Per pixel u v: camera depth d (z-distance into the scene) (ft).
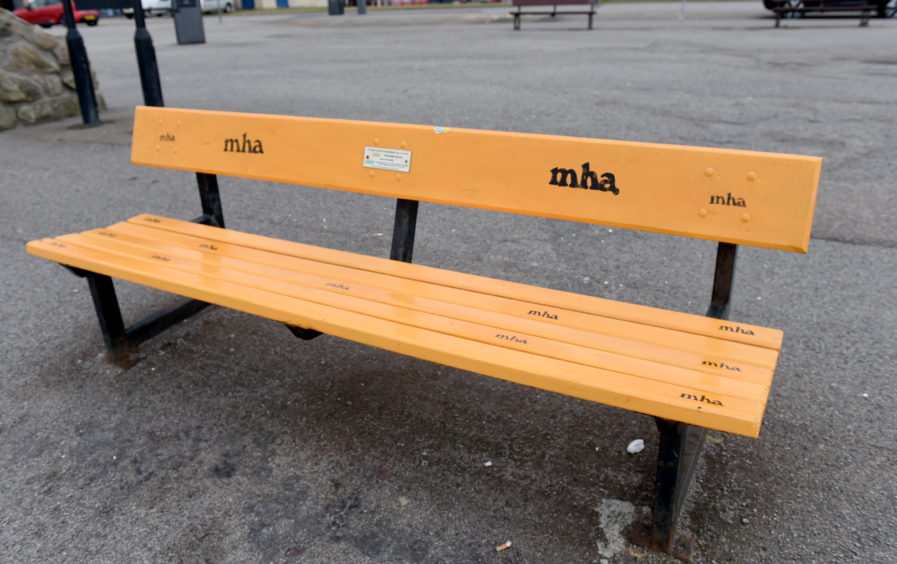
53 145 25.54
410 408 10.07
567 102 28.45
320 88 34.24
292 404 10.23
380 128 9.96
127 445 9.51
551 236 15.84
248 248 10.82
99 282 10.71
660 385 6.84
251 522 8.18
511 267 14.32
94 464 9.18
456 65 40.47
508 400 10.20
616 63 38.70
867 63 35.86
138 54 27.17
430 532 7.95
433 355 7.64
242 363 11.27
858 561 7.37
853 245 14.78
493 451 9.16
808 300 12.67
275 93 33.27
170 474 8.96
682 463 7.29
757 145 21.48
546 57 42.39
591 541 7.74
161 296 13.57
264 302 8.77
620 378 6.98
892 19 61.31
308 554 7.72
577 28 60.03
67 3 26.86
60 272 14.87
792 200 7.65
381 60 44.19
